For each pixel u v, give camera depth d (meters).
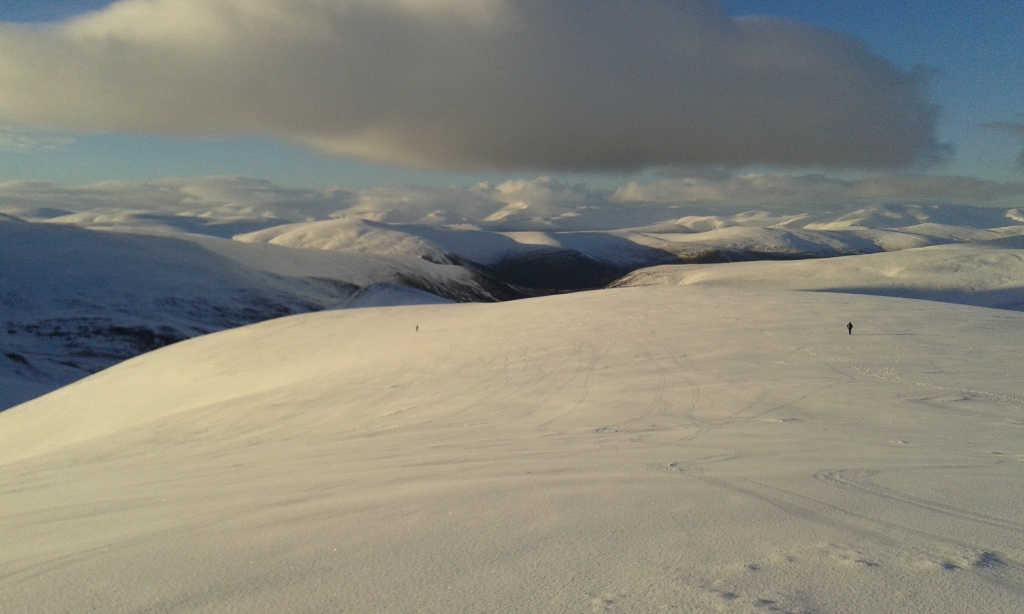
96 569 3.76
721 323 22.94
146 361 32.25
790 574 3.08
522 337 23.91
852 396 12.60
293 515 4.79
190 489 6.85
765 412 11.36
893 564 3.22
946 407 11.52
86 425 24.17
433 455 7.99
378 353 25.03
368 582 3.15
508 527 4.02
